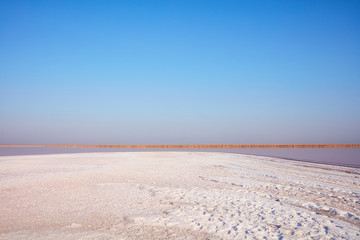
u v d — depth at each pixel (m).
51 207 6.71
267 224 5.50
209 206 6.78
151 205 6.88
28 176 11.73
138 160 20.30
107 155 26.80
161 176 11.73
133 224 5.48
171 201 7.27
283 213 6.25
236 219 5.79
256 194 8.20
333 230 5.21
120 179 10.88
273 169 14.59
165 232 5.04
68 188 9.05
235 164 17.11
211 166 15.86
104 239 4.71
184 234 4.93
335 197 7.96
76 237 4.80
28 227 5.31
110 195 8.00
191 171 13.45
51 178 11.14
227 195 8.00
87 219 5.79
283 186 9.53
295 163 18.44
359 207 6.91
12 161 19.36
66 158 22.44
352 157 25.77
